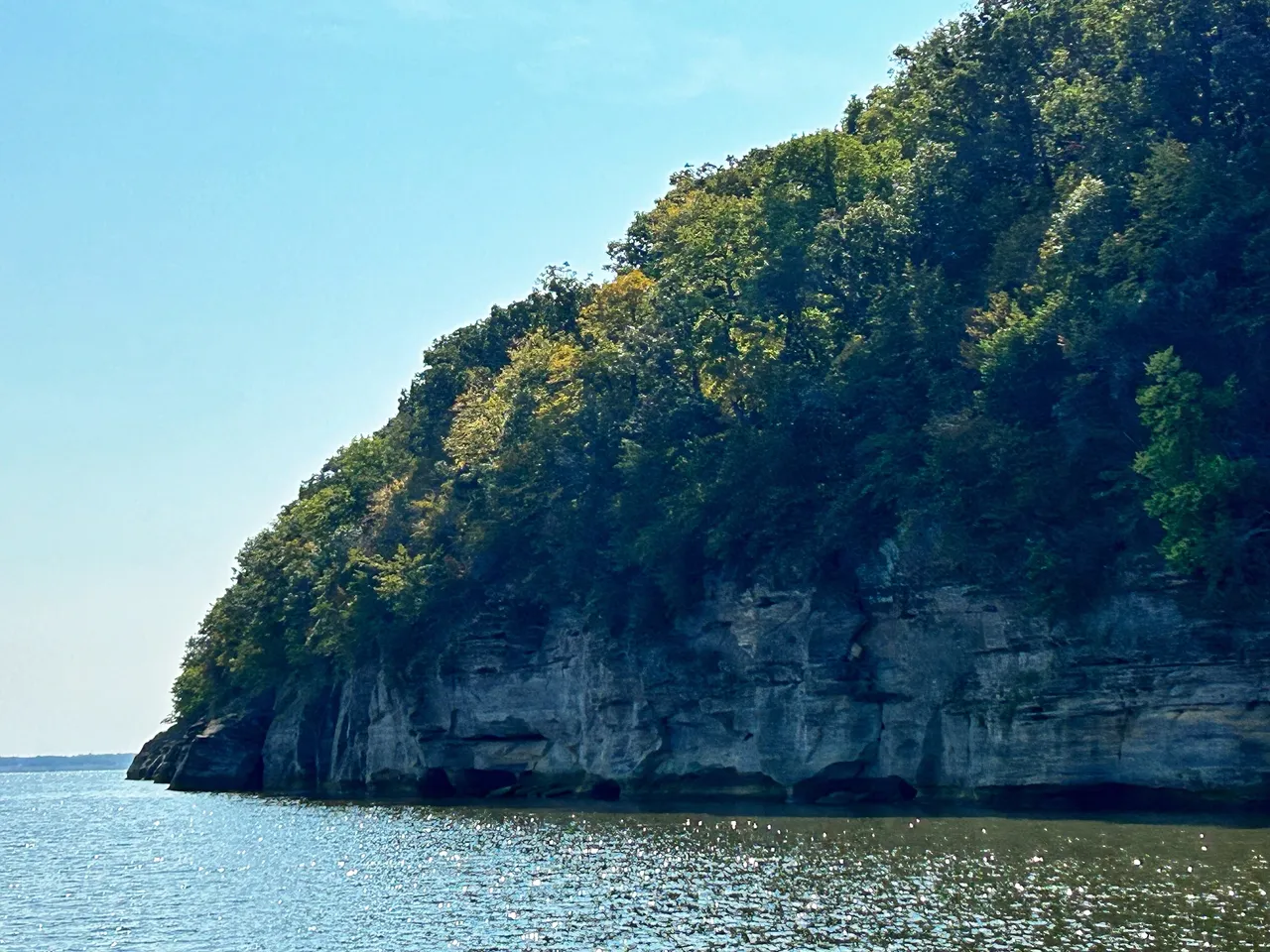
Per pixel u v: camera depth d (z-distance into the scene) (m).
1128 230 68.38
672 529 93.69
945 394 78.56
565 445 111.44
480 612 112.75
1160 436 63.69
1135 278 68.06
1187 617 64.88
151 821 106.19
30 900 59.56
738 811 79.69
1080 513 70.38
